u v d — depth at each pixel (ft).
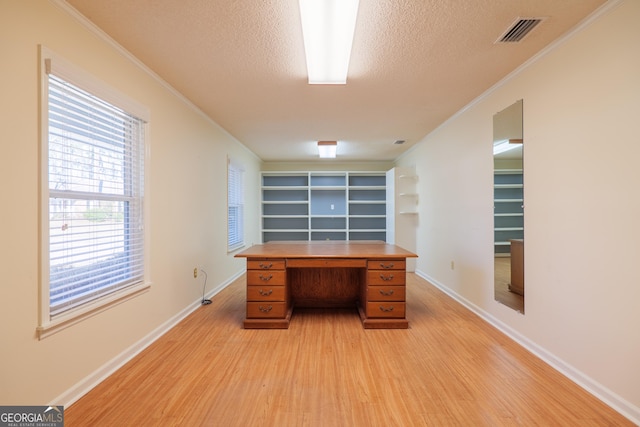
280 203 23.71
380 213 23.82
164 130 9.26
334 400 5.94
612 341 5.73
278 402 5.88
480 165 10.55
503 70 8.52
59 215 5.72
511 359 7.56
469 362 7.41
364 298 10.28
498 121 9.43
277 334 9.15
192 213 11.27
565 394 6.11
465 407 5.72
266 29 6.64
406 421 5.35
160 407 5.71
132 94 7.73
